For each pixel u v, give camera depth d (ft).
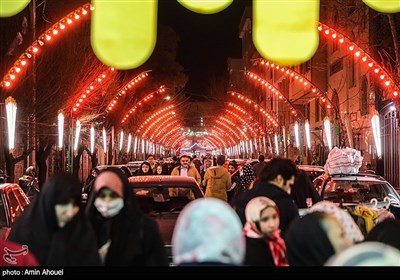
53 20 88.84
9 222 29.40
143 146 186.91
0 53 63.98
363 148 96.12
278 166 21.04
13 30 70.03
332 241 12.71
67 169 71.15
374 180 38.24
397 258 11.16
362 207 25.05
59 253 14.03
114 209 15.42
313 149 132.77
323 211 13.83
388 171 82.48
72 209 14.49
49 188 14.58
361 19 79.30
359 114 96.99
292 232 13.14
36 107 69.10
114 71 92.22
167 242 25.88
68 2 97.86
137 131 160.56
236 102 217.36
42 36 46.85
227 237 11.02
